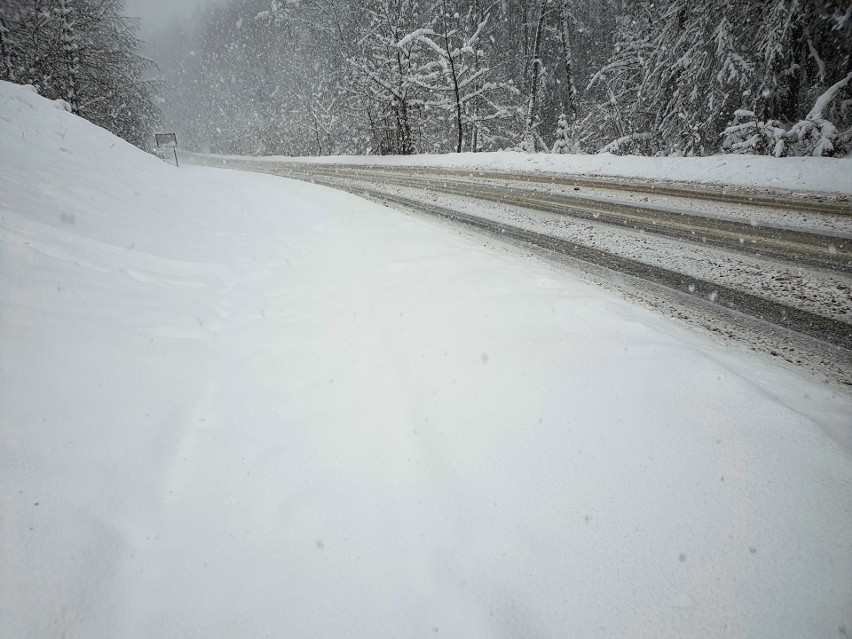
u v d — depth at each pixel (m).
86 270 3.57
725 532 1.51
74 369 2.44
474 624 1.35
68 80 17.45
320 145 33.91
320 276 4.77
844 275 4.00
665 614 1.30
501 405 2.31
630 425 2.03
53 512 1.65
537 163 12.17
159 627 1.39
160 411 2.40
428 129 25.88
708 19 10.98
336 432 2.29
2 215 3.81
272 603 1.46
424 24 22.44
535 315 3.22
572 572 1.45
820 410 2.17
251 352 3.19
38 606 1.36
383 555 1.60
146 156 10.15
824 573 1.35
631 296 3.98
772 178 7.32
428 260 4.82
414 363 2.83
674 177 8.59
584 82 30.73
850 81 8.93
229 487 1.95
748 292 3.88
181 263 4.71
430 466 1.99
